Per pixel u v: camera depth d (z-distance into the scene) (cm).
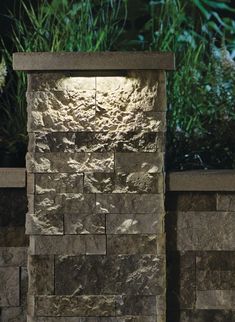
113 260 260
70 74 257
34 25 327
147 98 257
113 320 260
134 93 257
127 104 257
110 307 260
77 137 258
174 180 260
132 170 258
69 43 322
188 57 328
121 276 260
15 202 264
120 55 253
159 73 256
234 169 298
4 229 264
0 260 264
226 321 264
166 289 263
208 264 263
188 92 319
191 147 308
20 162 291
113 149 258
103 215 259
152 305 260
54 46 317
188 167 306
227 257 263
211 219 263
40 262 260
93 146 258
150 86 257
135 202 258
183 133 310
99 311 260
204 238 263
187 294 264
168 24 352
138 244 259
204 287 263
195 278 263
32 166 258
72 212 259
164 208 260
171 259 263
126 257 259
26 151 292
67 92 257
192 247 263
